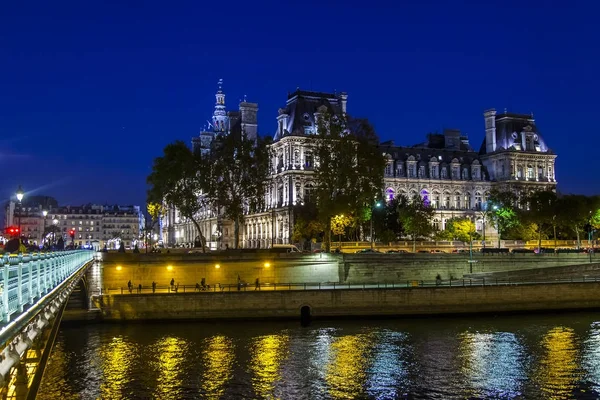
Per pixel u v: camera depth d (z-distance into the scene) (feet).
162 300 206.59
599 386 130.00
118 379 135.33
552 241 401.49
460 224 402.52
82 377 136.77
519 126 510.58
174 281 250.98
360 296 213.87
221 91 606.55
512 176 495.00
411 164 484.74
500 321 208.54
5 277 49.52
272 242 415.44
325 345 169.27
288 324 203.51
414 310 216.33
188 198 313.32
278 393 125.90
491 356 155.94
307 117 414.62
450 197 493.77
